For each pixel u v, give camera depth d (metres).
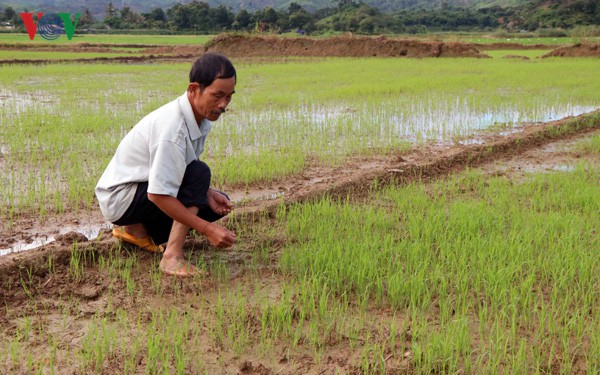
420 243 4.37
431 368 2.98
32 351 3.07
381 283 3.71
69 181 6.25
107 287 3.80
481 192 6.14
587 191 5.86
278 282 3.91
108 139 8.30
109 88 15.52
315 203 5.51
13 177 6.07
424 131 9.57
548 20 95.81
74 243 4.24
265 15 87.19
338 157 7.71
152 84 16.69
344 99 13.28
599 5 92.62
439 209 5.36
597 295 3.73
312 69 22.70
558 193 5.86
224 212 4.16
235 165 6.85
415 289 3.65
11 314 3.45
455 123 10.27
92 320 3.41
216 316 3.46
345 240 4.45
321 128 9.52
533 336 3.31
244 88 15.67
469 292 3.77
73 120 9.83
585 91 14.34
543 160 7.68
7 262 3.91
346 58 31.61
